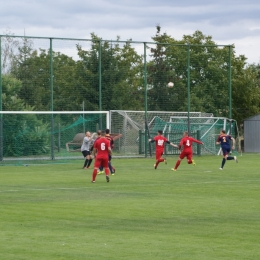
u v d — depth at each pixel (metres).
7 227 20.78
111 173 43.19
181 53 68.25
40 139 60.19
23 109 60.25
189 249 17.16
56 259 15.88
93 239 18.59
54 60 61.78
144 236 19.12
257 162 56.56
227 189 32.91
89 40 63.09
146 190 32.47
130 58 65.00
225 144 47.50
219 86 70.62
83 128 61.75
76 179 39.34
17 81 60.50
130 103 65.06
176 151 66.94
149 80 66.44
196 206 26.00
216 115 70.44
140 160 60.34
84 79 63.03
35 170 48.25
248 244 17.89
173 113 67.50
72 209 25.16
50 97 61.50
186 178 39.69
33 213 24.03
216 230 20.19
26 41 61.00
